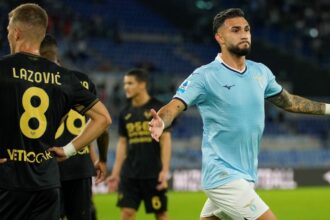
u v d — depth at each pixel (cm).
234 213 705
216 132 715
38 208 592
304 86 3584
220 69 719
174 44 3647
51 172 593
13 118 581
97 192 2198
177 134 2931
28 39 600
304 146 3027
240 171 711
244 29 717
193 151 2648
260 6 3978
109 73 2980
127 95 1079
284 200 2038
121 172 1084
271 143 2973
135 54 3444
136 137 1070
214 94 709
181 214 1645
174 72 3450
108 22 3525
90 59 3250
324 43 3859
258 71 737
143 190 1072
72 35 3312
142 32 3669
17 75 586
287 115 3209
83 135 600
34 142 584
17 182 577
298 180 2483
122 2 3778
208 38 3719
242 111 711
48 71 600
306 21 3962
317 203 1947
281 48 3759
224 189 705
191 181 2333
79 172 805
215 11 3938
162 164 1053
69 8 3519
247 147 717
